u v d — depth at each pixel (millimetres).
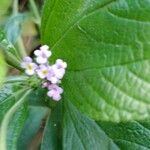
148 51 112
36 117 194
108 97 118
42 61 138
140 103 112
